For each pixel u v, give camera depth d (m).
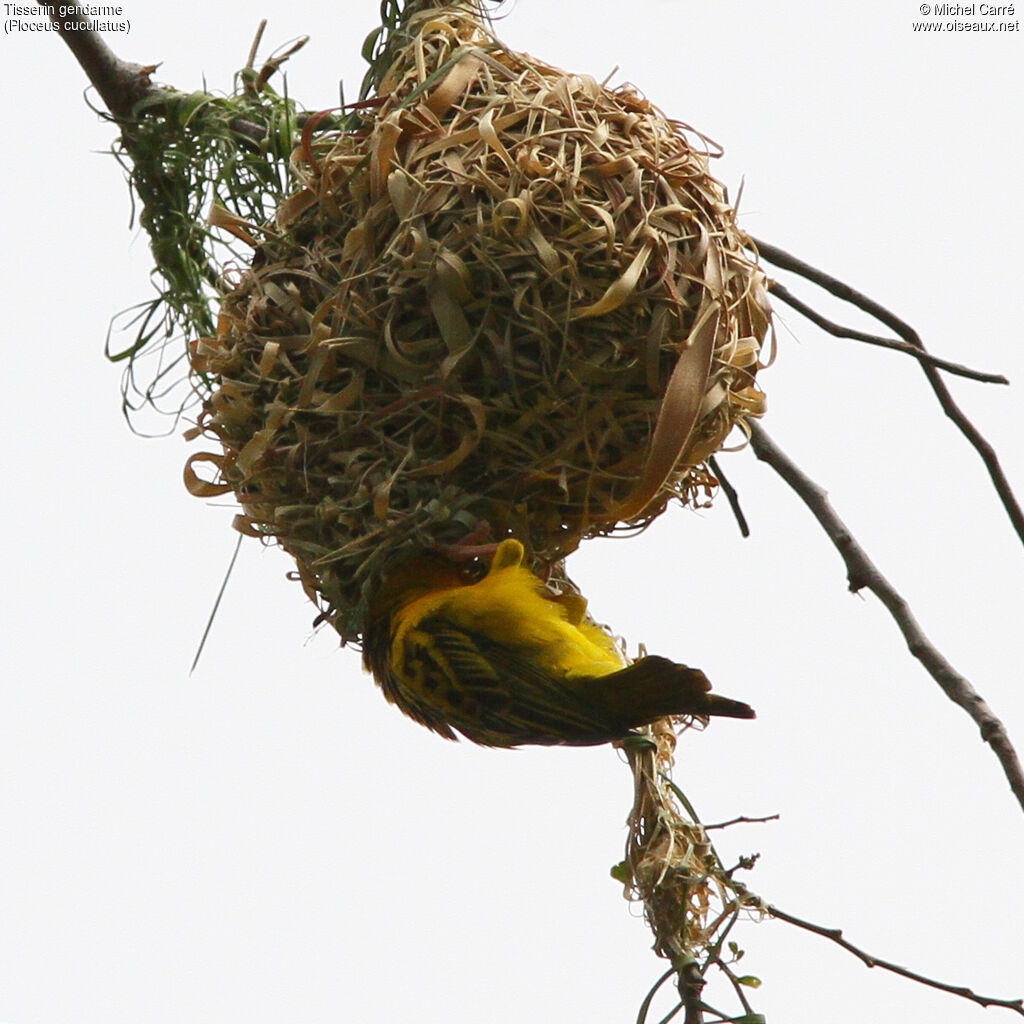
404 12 8.88
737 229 8.09
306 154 7.93
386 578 7.74
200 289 9.92
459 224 7.50
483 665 7.37
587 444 7.55
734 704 6.86
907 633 8.50
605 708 7.11
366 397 7.66
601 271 7.49
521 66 8.10
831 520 8.76
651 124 7.96
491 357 7.51
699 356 7.39
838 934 8.02
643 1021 8.02
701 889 8.16
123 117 9.81
